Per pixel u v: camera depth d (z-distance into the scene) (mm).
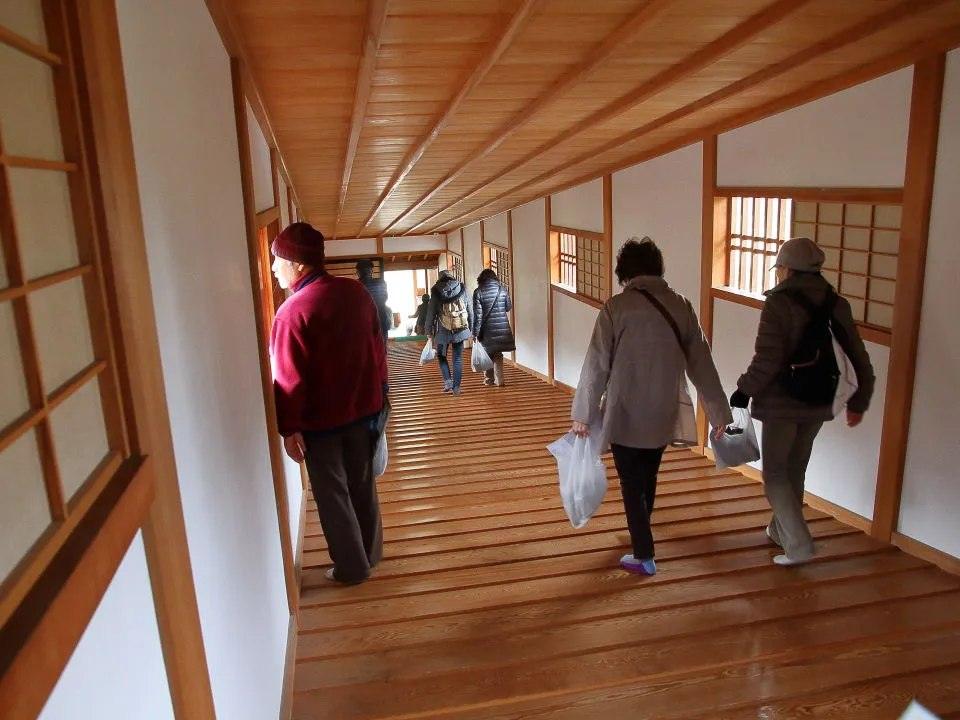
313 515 3688
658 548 3059
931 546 2871
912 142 2793
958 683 2088
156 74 1156
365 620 2535
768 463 2791
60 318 733
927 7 2375
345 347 2500
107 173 819
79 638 601
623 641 2354
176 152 1267
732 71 3178
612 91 3469
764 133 3787
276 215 3398
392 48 2564
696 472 4156
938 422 2799
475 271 12266
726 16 2506
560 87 3229
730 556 2961
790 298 2602
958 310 2680
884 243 3094
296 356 2385
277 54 2477
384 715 2020
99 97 801
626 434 2689
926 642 2299
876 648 2273
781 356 2631
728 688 2092
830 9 2443
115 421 842
